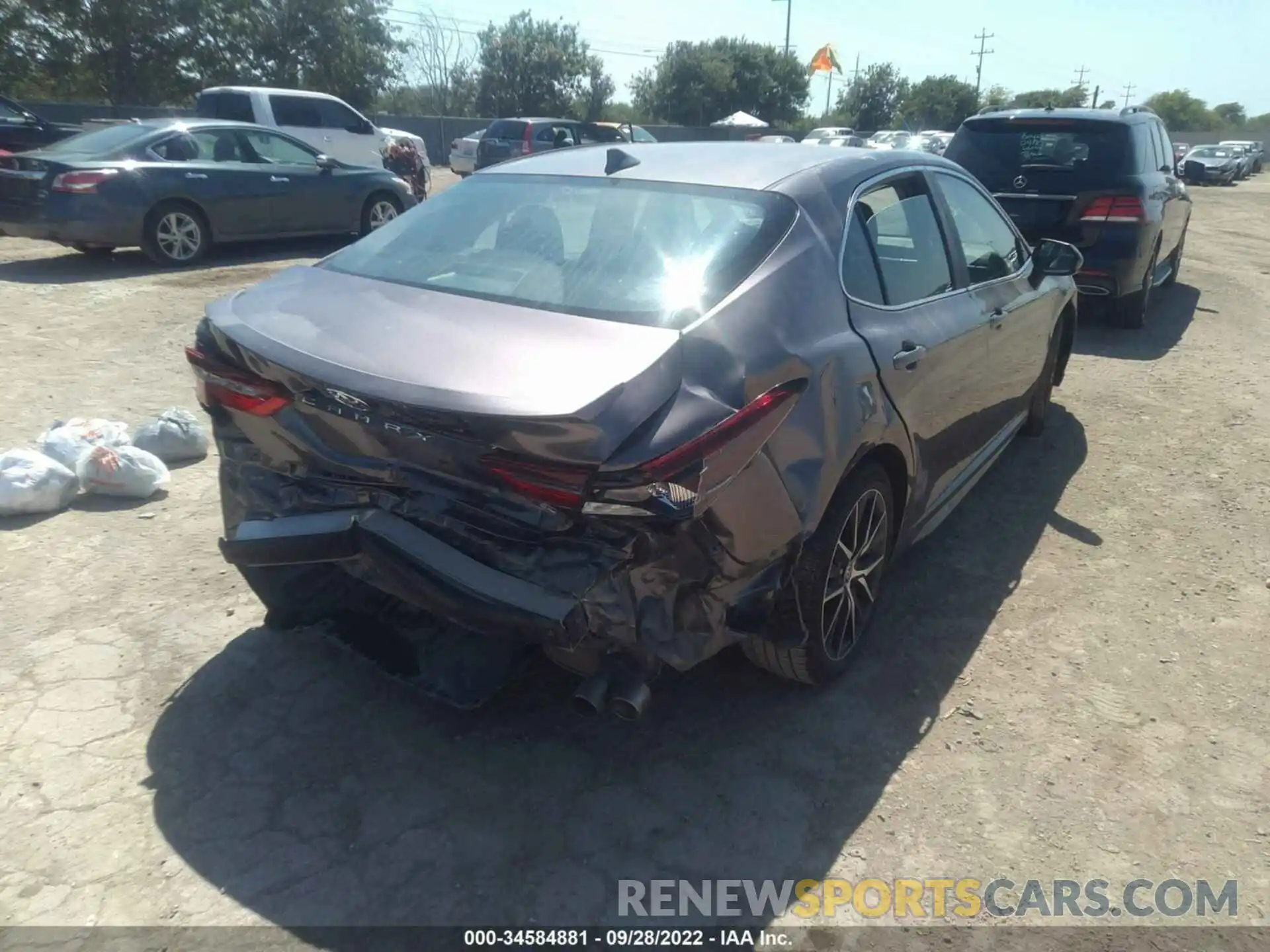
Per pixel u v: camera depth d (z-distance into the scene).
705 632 2.57
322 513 2.66
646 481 2.24
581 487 2.24
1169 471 5.26
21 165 9.37
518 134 21.48
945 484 3.93
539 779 2.83
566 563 2.37
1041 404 5.58
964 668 3.43
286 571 3.07
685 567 2.45
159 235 9.91
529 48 49.22
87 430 4.73
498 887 2.45
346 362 2.49
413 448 2.41
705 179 3.26
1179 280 11.08
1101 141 7.66
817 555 2.92
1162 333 8.39
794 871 2.54
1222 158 35.88
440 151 36.00
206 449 5.03
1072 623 3.74
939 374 3.53
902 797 2.80
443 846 2.57
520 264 3.01
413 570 2.45
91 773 2.76
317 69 35.38
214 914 2.34
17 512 4.22
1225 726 3.14
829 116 69.31
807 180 3.26
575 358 2.44
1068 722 3.15
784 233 2.99
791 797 2.79
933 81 65.12
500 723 3.06
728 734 3.05
